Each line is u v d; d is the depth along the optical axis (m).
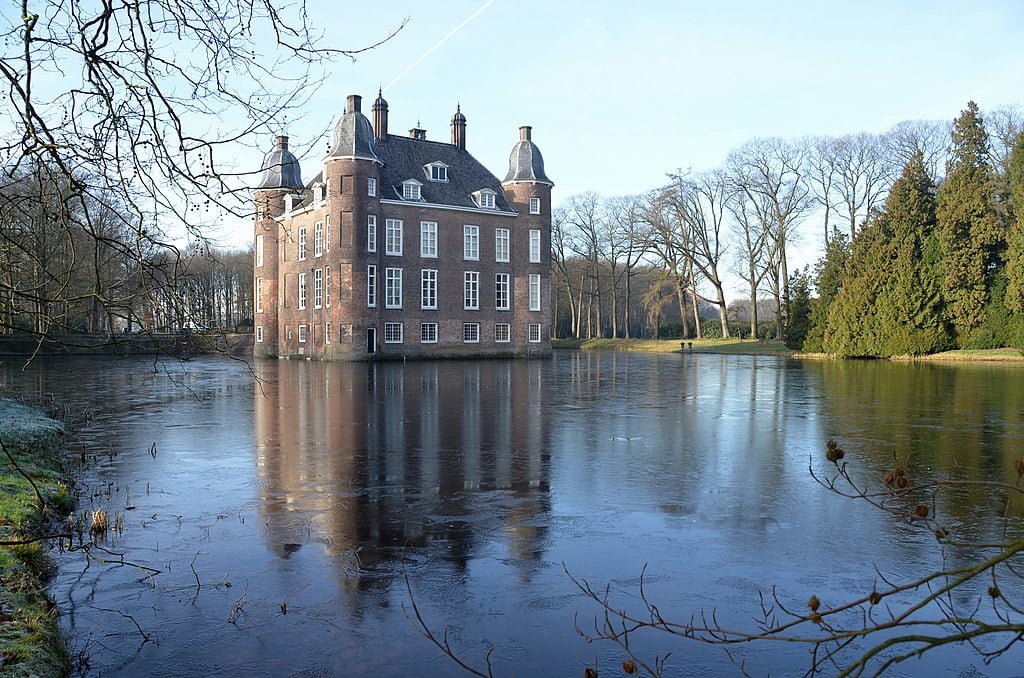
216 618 5.79
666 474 10.53
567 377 29.64
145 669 5.04
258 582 6.50
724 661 5.16
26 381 27.27
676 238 61.28
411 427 15.02
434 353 48.22
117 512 8.61
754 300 59.38
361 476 10.43
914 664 5.13
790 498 9.19
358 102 44.47
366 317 44.56
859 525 8.05
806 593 6.24
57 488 9.18
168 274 5.29
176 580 6.54
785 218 54.59
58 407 18.14
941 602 6.00
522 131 52.28
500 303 50.94
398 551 7.27
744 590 6.30
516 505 8.88
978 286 42.28
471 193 50.47
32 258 5.21
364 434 14.09
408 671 5.02
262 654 5.25
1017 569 6.66
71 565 6.89
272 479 10.25
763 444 12.89
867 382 26.41
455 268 49.09
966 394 21.64
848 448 12.38
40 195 5.05
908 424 15.26
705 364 39.91
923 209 45.53
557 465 11.16
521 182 51.66
